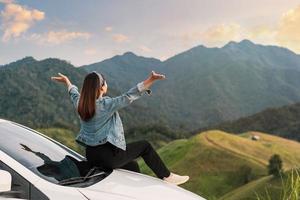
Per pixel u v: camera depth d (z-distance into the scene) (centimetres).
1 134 420
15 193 345
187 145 10275
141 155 468
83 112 439
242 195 6384
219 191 8300
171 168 9381
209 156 9438
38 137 461
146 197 386
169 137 18475
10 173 351
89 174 404
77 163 431
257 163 8925
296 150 10025
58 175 387
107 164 440
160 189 412
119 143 443
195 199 418
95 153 440
